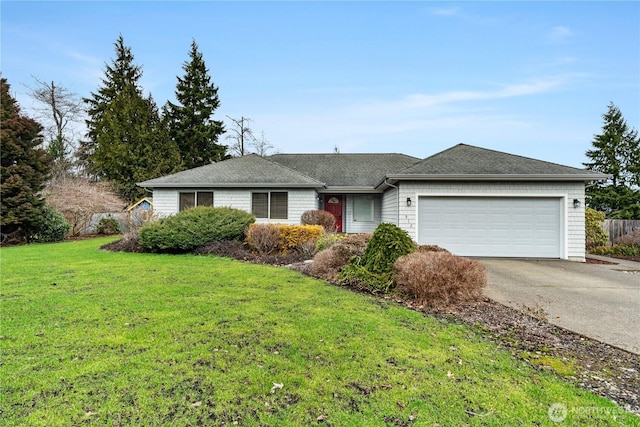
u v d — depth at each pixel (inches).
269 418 96.7
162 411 98.4
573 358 140.4
